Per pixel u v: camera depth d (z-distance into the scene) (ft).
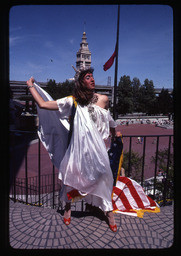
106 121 6.02
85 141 5.73
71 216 6.95
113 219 6.33
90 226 6.43
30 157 59.47
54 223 6.52
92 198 6.64
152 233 6.19
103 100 6.06
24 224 6.46
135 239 5.92
